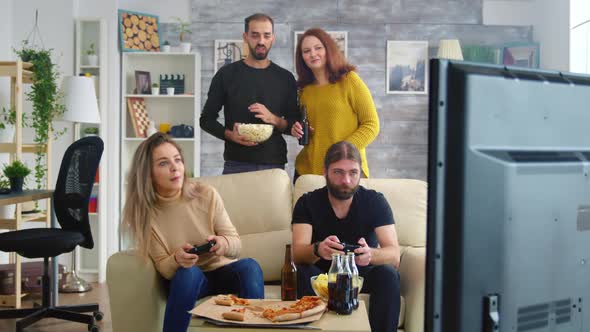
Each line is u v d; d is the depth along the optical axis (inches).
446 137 28.5
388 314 98.7
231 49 247.4
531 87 29.9
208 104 148.0
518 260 29.4
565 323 30.6
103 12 228.1
